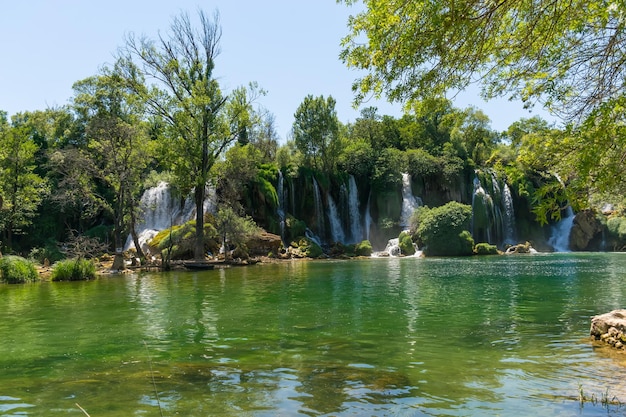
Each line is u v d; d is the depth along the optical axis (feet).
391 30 19.20
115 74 128.57
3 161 139.95
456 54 18.88
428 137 240.32
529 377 25.45
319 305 53.93
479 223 197.36
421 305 52.85
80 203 165.99
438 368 27.50
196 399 22.48
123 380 25.88
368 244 173.58
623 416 19.62
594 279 79.41
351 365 28.43
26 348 34.35
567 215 204.85
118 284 81.41
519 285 71.87
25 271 87.10
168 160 128.98
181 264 116.88
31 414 20.88
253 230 140.46
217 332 39.17
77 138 195.11
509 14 19.25
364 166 206.39
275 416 20.18
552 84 19.74
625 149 17.53
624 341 31.89
